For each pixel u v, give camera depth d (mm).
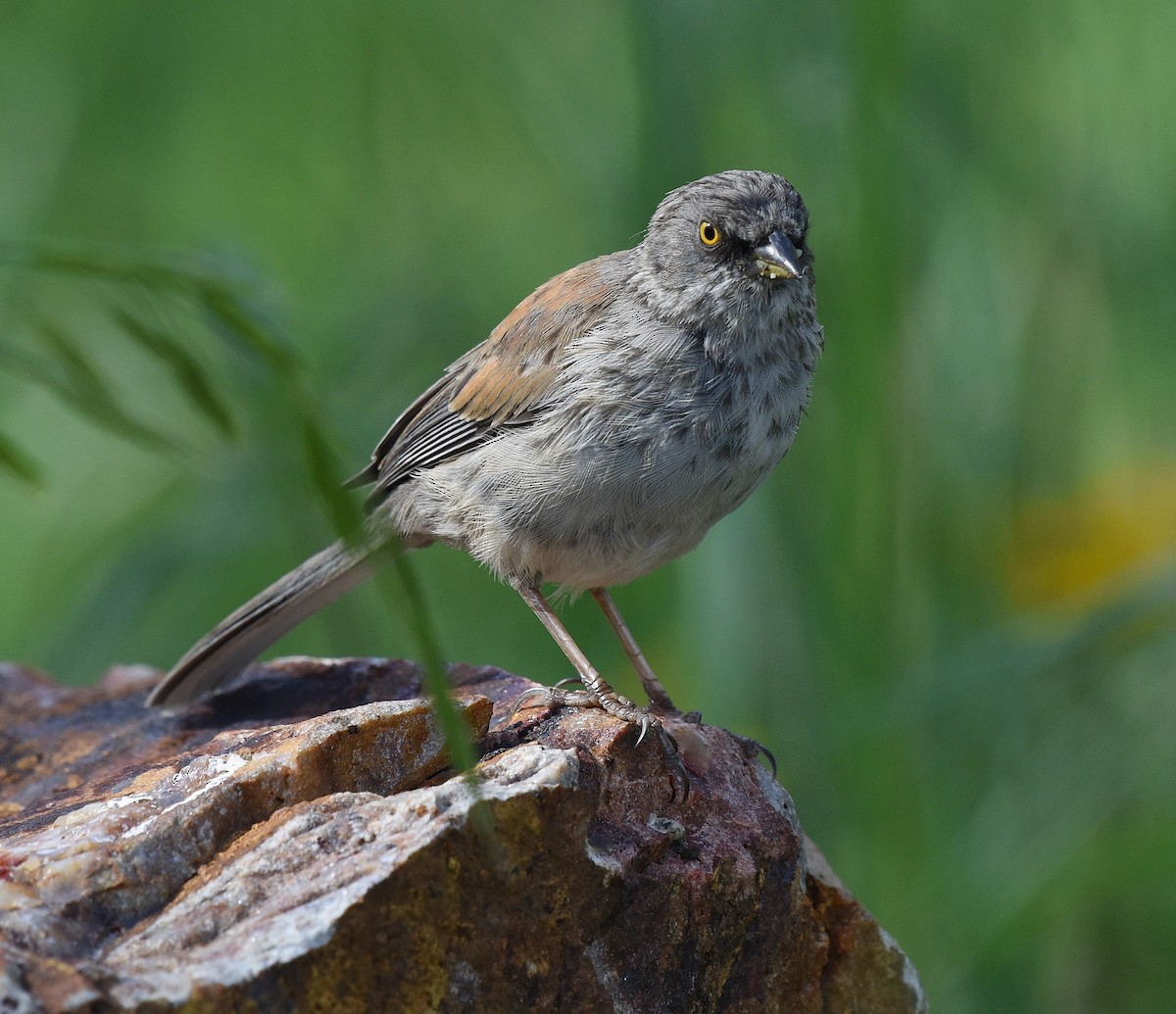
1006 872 10469
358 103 14078
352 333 13141
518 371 8734
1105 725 11383
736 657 10523
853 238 10453
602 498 8375
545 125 13359
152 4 13867
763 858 6816
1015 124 12250
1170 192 12039
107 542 12969
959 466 12070
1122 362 12289
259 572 13289
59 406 13883
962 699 10578
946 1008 9961
